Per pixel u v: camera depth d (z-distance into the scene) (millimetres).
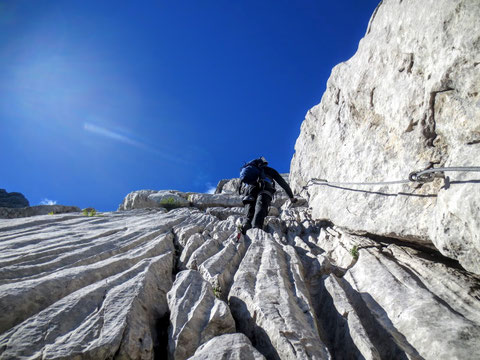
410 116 4336
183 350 2254
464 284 3238
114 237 5121
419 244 4293
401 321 2830
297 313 2793
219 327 2523
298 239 6789
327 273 4488
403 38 4457
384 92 5152
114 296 2701
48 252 3844
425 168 3902
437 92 3645
